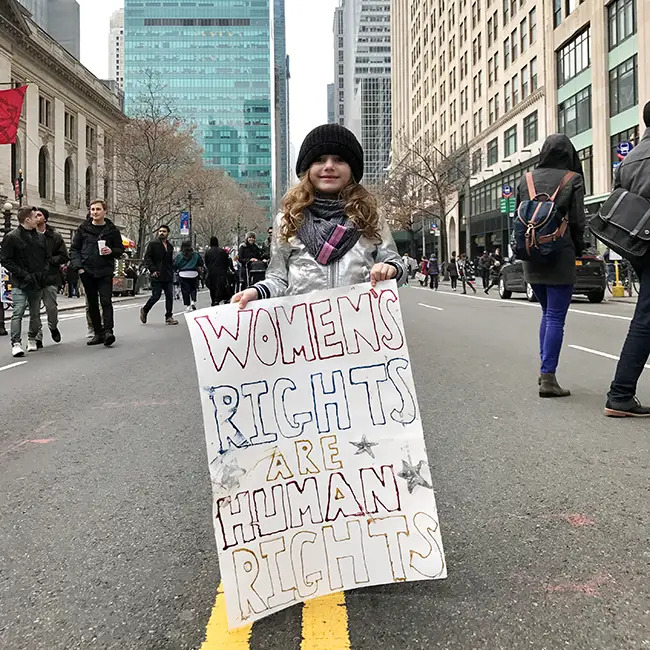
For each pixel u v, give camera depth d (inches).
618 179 175.6
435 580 92.4
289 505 86.0
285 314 90.2
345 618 82.9
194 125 1877.5
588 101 1243.8
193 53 5954.7
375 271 91.8
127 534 110.6
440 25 2443.4
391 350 91.0
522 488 128.0
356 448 88.7
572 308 569.9
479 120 1977.1
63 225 1738.4
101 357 320.2
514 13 1646.2
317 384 89.7
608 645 75.7
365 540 86.8
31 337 347.6
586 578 91.8
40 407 210.5
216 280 583.5
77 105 1845.5
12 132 1002.1
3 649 77.2
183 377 260.8
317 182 101.1
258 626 81.7
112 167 2090.3
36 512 121.0
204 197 2014.0
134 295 1246.9
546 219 190.4
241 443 85.8
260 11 6028.5
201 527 113.2
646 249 166.4
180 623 82.5
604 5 1158.3
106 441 169.2
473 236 2048.5
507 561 97.7
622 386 179.6
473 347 332.2
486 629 79.5
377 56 6171.3
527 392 217.8
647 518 112.0
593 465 140.5
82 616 84.4
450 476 136.3
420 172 2055.9
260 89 5999.0
